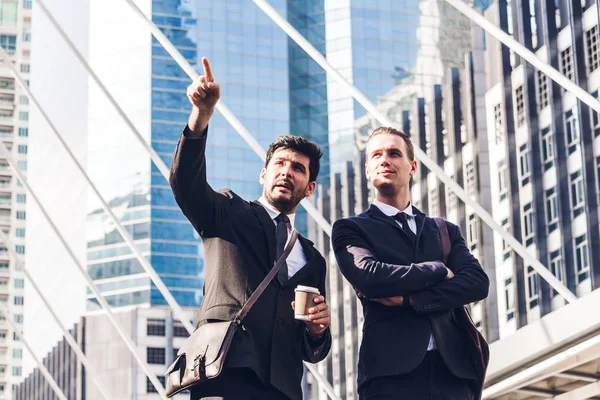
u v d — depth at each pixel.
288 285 5.17
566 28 65.00
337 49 91.69
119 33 92.88
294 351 5.07
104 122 91.75
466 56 73.56
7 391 104.62
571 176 63.03
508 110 68.94
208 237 5.18
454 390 5.09
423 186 73.81
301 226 83.25
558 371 7.77
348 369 71.31
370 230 5.42
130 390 82.31
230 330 4.87
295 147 5.47
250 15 92.19
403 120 81.19
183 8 91.19
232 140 88.81
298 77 92.00
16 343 106.94
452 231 5.57
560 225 62.72
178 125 90.19
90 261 88.88
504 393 8.37
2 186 113.19
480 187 69.62
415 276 5.10
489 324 65.06
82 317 86.50
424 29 91.44
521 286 63.75
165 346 83.56
